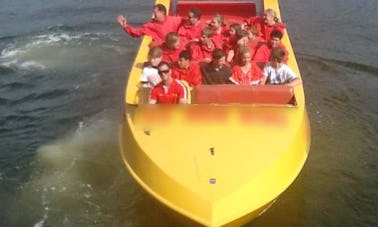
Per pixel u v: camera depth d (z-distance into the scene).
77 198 7.34
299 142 6.12
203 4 10.40
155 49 7.08
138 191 7.40
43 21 14.88
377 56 12.17
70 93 10.74
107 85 11.09
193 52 7.82
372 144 8.53
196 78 6.91
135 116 6.28
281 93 6.28
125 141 6.44
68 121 9.60
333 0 15.91
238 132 5.98
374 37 13.27
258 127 6.02
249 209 5.28
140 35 8.64
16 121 9.59
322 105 9.91
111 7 15.97
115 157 8.32
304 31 13.73
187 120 6.12
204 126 6.05
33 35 13.89
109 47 13.20
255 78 6.91
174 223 6.56
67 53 12.80
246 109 6.17
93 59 12.47
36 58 12.48
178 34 8.21
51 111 9.98
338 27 13.95
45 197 7.39
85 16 15.25
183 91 6.47
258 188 5.41
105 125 9.42
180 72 6.96
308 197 7.23
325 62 11.91
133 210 7.02
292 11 15.15
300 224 6.72
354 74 11.30
